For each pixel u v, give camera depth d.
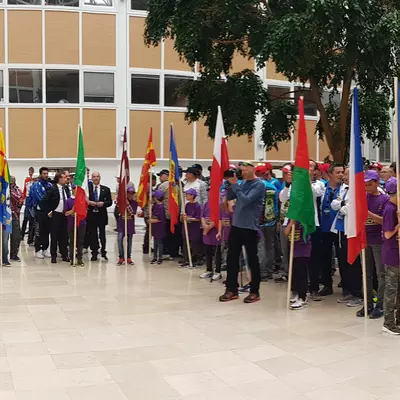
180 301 7.88
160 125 23.08
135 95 22.83
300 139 7.29
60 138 22.08
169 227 11.91
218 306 7.59
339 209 7.74
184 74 23.31
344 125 11.99
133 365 5.15
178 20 10.58
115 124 22.58
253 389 4.59
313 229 7.43
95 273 10.23
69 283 9.20
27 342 5.84
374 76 10.44
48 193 11.45
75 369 5.03
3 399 4.33
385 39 9.20
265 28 10.33
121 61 22.48
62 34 21.88
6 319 6.79
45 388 4.57
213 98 11.91
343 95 11.73
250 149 24.39
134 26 22.62
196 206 11.01
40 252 12.39
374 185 6.98
